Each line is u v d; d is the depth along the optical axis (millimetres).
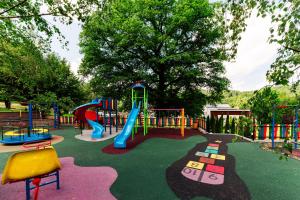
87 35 15609
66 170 5176
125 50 16281
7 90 17047
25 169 3213
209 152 7223
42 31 5289
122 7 15617
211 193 3787
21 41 7676
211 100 17234
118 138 8609
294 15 1406
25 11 4918
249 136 9781
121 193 3783
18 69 9375
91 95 25047
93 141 9797
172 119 15750
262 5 1609
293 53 1503
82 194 3738
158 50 16547
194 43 16344
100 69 15531
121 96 17328
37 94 17562
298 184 4223
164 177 4645
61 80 20266
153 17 15422
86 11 5039
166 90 17578
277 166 5480
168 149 7785
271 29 1569
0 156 6766
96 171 5094
